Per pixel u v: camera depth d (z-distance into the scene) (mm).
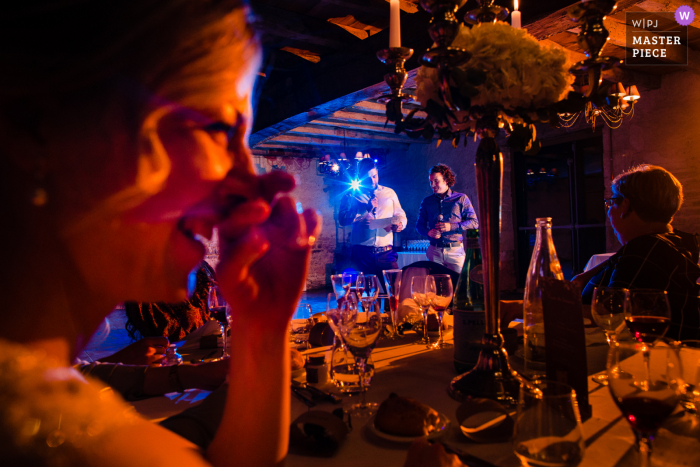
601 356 1180
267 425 428
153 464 191
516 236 6793
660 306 1052
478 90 790
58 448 174
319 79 4664
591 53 892
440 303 1399
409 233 8867
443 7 782
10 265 205
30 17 201
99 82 212
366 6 3715
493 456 630
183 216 291
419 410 710
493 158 876
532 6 3008
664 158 4965
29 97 203
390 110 1063
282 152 9477
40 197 207
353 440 712
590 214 5918
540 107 862
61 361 224
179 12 236
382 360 1222
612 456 624
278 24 3779
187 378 931
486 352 905
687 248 1623
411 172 8781
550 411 533
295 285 449
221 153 286
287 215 461
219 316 1325
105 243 229
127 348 1162
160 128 244
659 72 4855
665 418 571
